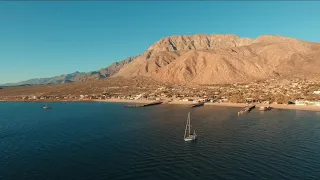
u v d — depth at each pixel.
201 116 158.75
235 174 62.25
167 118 152.38
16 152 81.88
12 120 152.75
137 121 142.25
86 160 73.25
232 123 131.12
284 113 167.50
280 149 82.44
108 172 64.38
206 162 70.62
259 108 192.12
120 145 88.62
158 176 61.66
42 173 64.31
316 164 68.44
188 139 94.62
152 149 83.50
